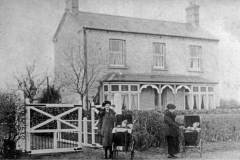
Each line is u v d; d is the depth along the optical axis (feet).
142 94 75.00
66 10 74.95
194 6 85.87
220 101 83.56
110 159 30.60
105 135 30.53
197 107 79.00
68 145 39.86
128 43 75.31
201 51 83.92
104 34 72.43
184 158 31.32
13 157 30.71
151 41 78.02
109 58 73.10
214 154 33.45
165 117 31.60
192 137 32.17
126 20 77.92
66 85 71.51
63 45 74.43
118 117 30.91
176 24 84.64
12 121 30.40
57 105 33.88
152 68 77.71
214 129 40.96
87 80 69.62
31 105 32.27
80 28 70.44
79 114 35.22
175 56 80.94
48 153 33.60
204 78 83.41
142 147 35.22
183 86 77.77
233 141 41.42
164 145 36.58
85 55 69.82
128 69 74.79
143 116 36.04
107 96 69.87
